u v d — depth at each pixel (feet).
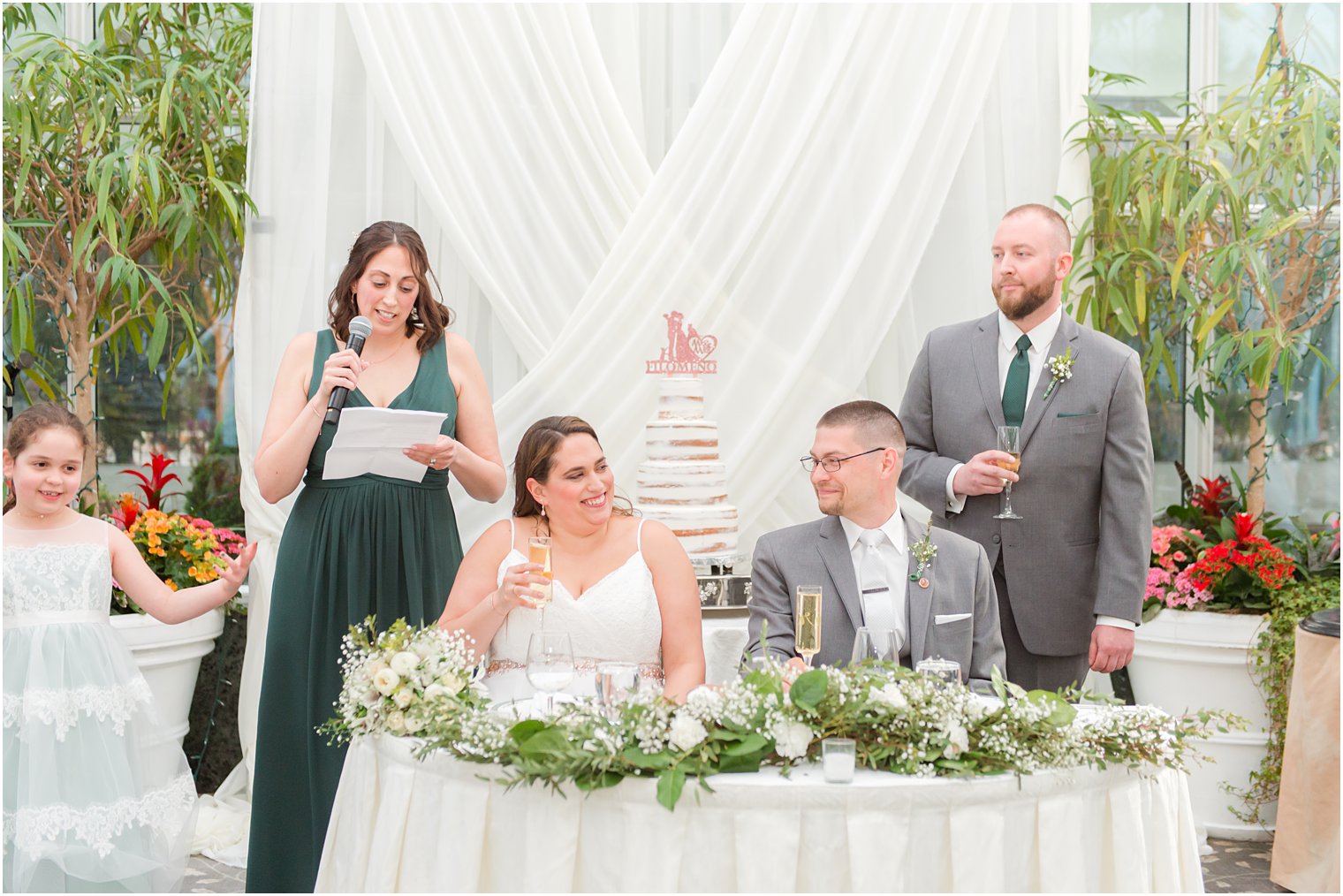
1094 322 13.83
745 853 6.08
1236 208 13.66
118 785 9.84
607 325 13.30
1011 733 6.45
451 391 10.52
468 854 6.41
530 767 6.12
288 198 13.25
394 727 6.89
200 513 15.28
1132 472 10.02
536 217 13.52
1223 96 15.26
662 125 14.33
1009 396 10.35
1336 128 13.79
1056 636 10.18
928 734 6.39
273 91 13.23
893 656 7.07
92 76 13.20
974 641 8.86
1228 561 12.91
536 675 6.82
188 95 13.62
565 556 8.87
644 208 13.37
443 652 7.28
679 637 8.82
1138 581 9.91
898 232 13.56
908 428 10.98
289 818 10.05
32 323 13.35
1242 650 12.60
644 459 13.29
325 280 13.33
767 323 13.55
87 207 13.55
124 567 10.45
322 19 13.23
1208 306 14.25
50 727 9.64
